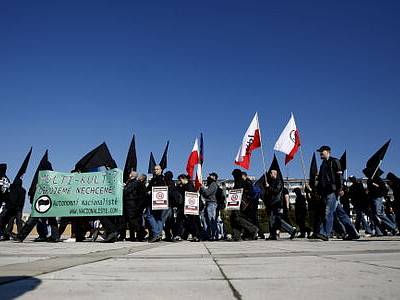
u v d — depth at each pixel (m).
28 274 3.65
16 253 6.57
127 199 12.52
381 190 13.40
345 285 2.93
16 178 13.42
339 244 8.85
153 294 2.67
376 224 13.67
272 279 3.27
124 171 15.05
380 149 13.42
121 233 13.26
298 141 16.80
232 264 4.50
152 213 11.97
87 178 12.27
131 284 3.09
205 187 14.27
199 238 14.04
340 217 11.15
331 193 10.70
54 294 2.67
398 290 2.71
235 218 12.83
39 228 13.02
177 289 2.85
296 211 15.53
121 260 5.11
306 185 15.42
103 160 13.30
